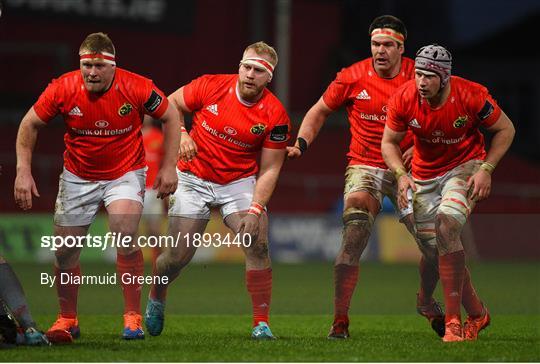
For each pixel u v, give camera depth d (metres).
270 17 92.94
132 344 25.80
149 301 28.47
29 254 64.19
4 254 64.06
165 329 31.58
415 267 64.50
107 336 28.55
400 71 29.58
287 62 84.88
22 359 22.44
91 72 24.98
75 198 27.03
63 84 25.69
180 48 90.75
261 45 26.66
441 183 28.39
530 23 118.62
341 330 28.42
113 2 84.44
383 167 29.73
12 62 86.69
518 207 86.81
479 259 67.88
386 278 56.03
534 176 91.31
